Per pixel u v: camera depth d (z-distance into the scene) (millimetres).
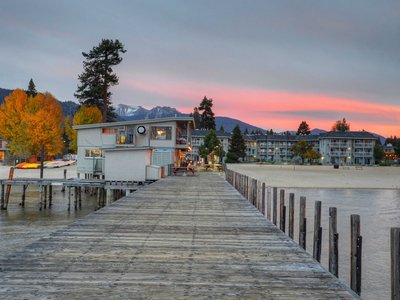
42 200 27922
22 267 6395
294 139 143250
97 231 9500
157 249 7824
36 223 22266
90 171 37062
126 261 6883
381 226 20688
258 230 9984
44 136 67750
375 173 73125
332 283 5828
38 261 6758
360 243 7219
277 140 143125
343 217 23484
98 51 72000
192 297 5199
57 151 71562
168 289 5488
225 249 7926
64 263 6664
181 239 8820
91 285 5590
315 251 9602
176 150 42219
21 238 17984
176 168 37469
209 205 14867
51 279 5824
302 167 94562
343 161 128500
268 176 58406
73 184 27656
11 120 70250
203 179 31078
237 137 110688
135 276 6039
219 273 6281
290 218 12023
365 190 40531
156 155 39781
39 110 71750
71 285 5574
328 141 129125
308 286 5684
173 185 24484
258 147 144250
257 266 6707
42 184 27953
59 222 22672
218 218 11844
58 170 60250
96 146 38906
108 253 7406
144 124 39781
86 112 70688
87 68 73750
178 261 6961
